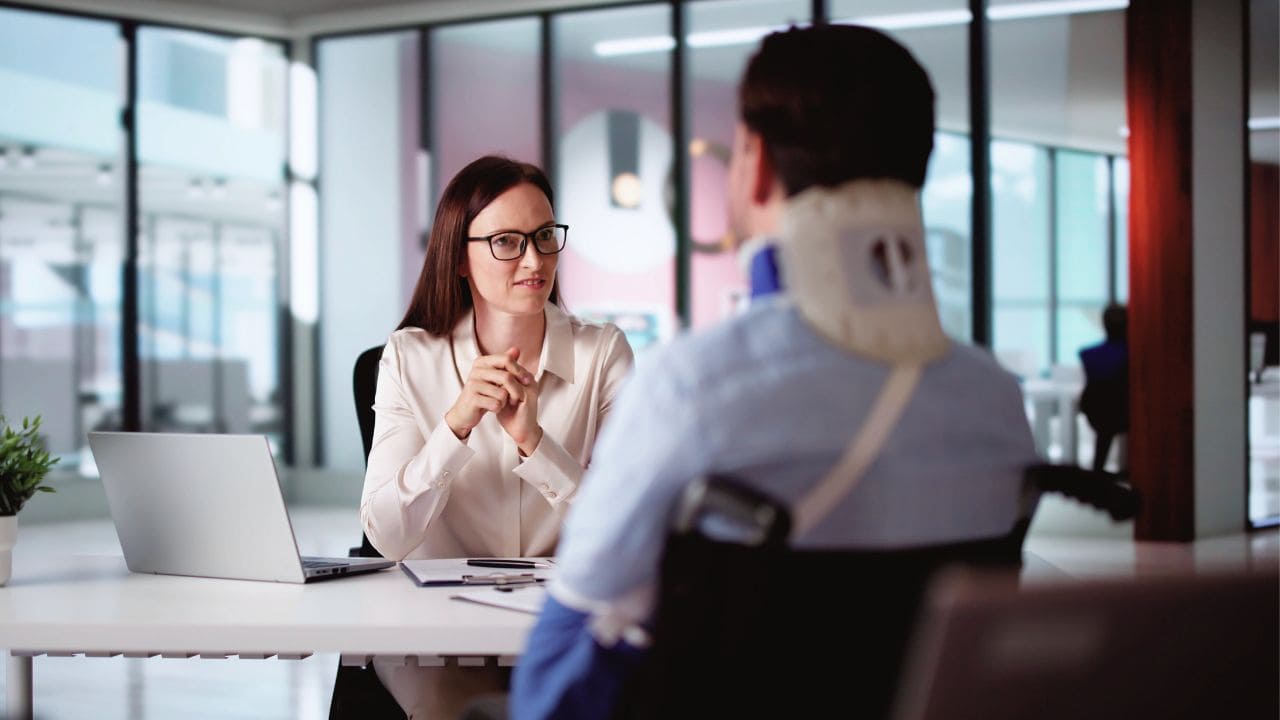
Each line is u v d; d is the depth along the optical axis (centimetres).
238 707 360
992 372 92
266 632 138
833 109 87
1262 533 723
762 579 79
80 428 847
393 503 187
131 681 392
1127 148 700
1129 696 74
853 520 82
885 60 89
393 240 906
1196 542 680
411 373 208
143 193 871
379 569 180
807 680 80
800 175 88
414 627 136
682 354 83
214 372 901
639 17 834
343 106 913
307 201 920
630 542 83
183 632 140
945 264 751
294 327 923
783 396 81
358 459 923
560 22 856
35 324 834
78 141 849
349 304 917
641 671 84
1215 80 692
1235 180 707
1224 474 709
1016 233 736
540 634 92
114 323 861
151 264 877
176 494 173
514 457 201
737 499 77
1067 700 72
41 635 142
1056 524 707
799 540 82
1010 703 71
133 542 181
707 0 817
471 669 179
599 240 848
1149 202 680
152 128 873
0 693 340
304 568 169
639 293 839
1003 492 90
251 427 916
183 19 875
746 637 80
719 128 821
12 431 174
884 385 83
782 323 84
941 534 85
